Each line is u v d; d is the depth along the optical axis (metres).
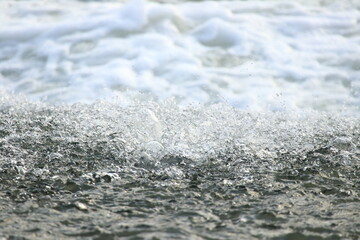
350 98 16.28
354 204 10.44
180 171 11.92
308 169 12.07
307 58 18.33
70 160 12.38
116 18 20.45
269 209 10.16
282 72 17.59
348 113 15.38
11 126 14.20
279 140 13.54
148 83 16.95
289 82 17.12
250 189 11.06
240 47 18.94
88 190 10.96
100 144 13.18
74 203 10.34
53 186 11.11
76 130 13.98
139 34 19.61
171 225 9.51
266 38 19.41
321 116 15.07
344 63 18.03
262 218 9.82
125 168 12.05
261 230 9.38
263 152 12.91
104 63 18.12
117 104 15.53
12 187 11.00
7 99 16.14
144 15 20.39
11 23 20.64
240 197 10.69
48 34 19.81
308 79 17.22
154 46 18.88
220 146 13.11
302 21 20.41
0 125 14.25
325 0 22.28
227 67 17.89
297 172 11.93
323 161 12.49
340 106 15.81
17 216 9.77
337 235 9.24
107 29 19.92
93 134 13.72
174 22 20.19
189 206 10.28
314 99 16.17
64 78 17.47
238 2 22.14
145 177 11.63
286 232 9.31
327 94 16.47
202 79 17.12
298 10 21.31
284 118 14.84
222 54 18.59
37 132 13.86
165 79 17.20
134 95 16.27
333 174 11.88
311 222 9.68
